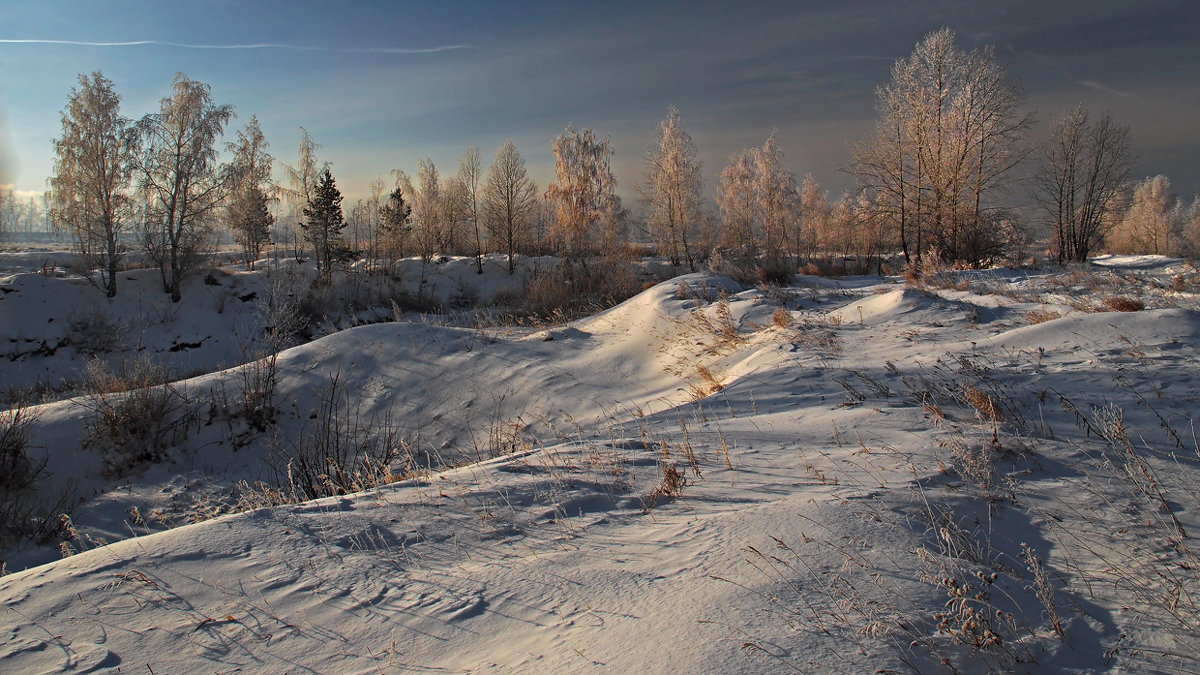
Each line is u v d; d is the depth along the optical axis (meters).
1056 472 4.20
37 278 28.09
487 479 4.76
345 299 33.59
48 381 22.92
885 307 11.71
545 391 13.17
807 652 2.35
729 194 53.31
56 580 3.12
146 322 28.27
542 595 2.96
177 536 3.61
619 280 24.89
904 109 32.06
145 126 29.97
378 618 2.81
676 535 3.55
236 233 38.78
